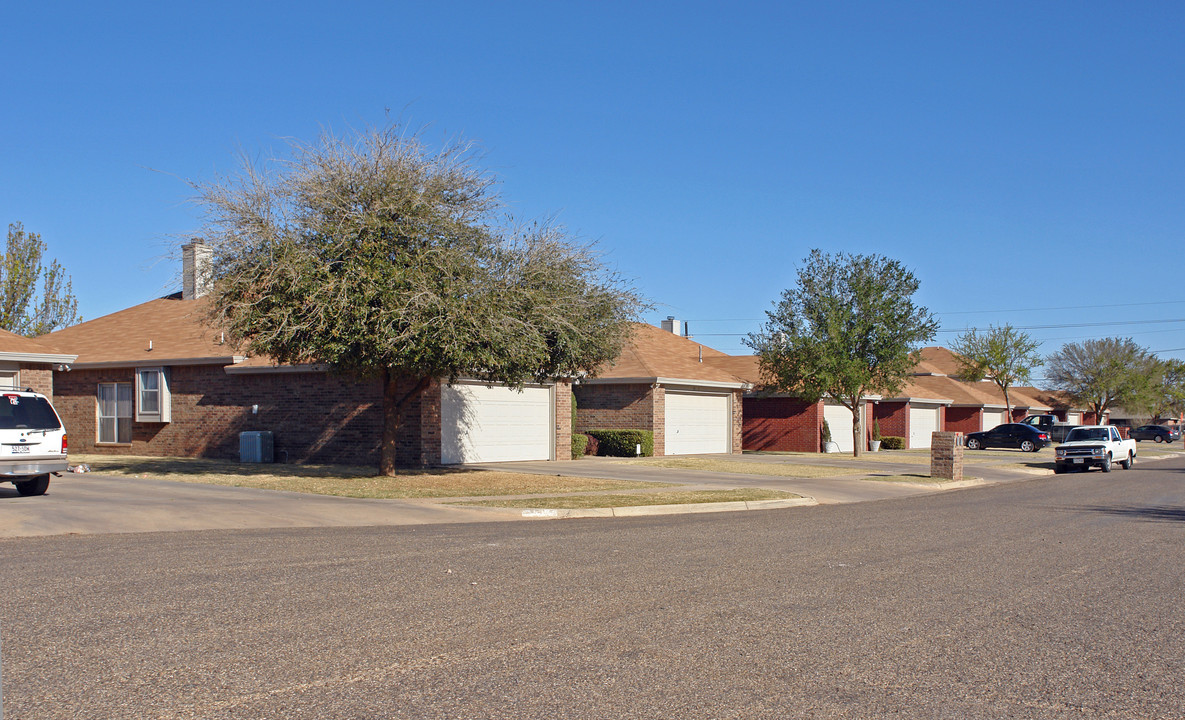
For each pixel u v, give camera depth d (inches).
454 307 685.3
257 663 233.0
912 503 773.9
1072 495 869.2
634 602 314.5
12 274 1759.4
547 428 1160.8
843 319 1422.2
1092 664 248.2
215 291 738.2
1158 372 3142.2
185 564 377.7
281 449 1050.1
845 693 218.7
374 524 554.9
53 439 632.4
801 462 1296.8
